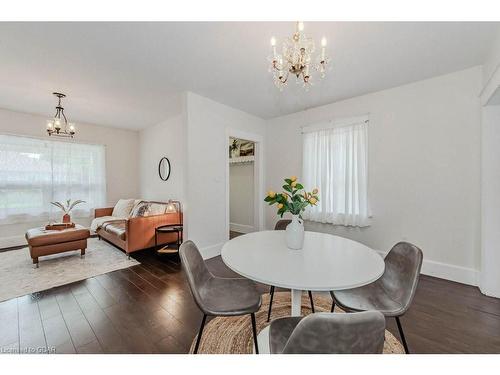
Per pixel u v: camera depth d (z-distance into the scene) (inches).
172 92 127.7
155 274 112.3
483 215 91.8
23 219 166.2
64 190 185.0
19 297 89.2
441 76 105.2
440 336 65.9
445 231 105.4
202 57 91.1
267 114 165.5
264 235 82.9
